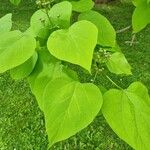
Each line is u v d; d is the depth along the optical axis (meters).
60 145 2.46
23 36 0.64
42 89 0.66
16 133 2.62
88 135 2.54
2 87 3.13
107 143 2.50
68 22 0.69
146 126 0.56
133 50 3.88
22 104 2.93
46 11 0.69
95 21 0.75
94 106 0.56
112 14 4.53
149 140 0.54
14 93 3.06
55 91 0.59
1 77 3.21
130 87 0.65
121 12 4.55
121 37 4.02
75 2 0.76
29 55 0.61
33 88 0.66
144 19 0.87
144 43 3.98
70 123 0.55
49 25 0.69
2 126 2.69
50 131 0.55
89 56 0.57
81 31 0.60
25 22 4.21
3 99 3.01
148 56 3.77
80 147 2.47
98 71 0.70
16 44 0.63
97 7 4.64
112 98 0.58
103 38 0.74
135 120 0.56
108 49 0.74
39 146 2.50
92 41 0.59
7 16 0.75
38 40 0.68
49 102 0.58
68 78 0.62
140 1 0.87
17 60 0.60
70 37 0.60
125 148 2.46
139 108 0.58
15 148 2.49
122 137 0.54
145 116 0.57
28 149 2.49
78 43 0.58
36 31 0.68
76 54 0.57
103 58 0.71
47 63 0.67
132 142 0.54
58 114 0.56
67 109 0.57
